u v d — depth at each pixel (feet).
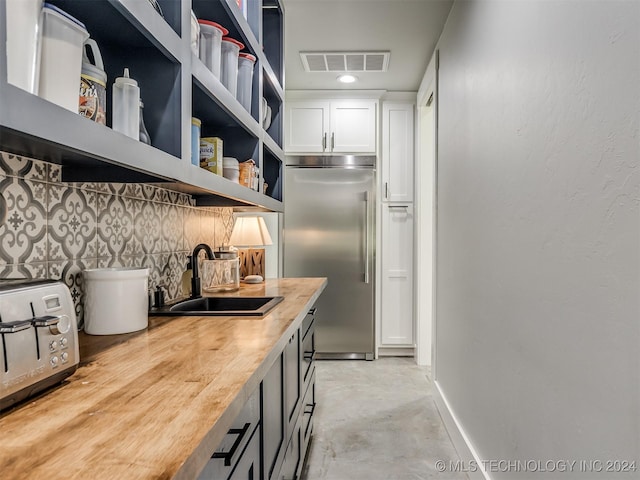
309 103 13.39
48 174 3.72
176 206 6.56
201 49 4.79
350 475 6.91
